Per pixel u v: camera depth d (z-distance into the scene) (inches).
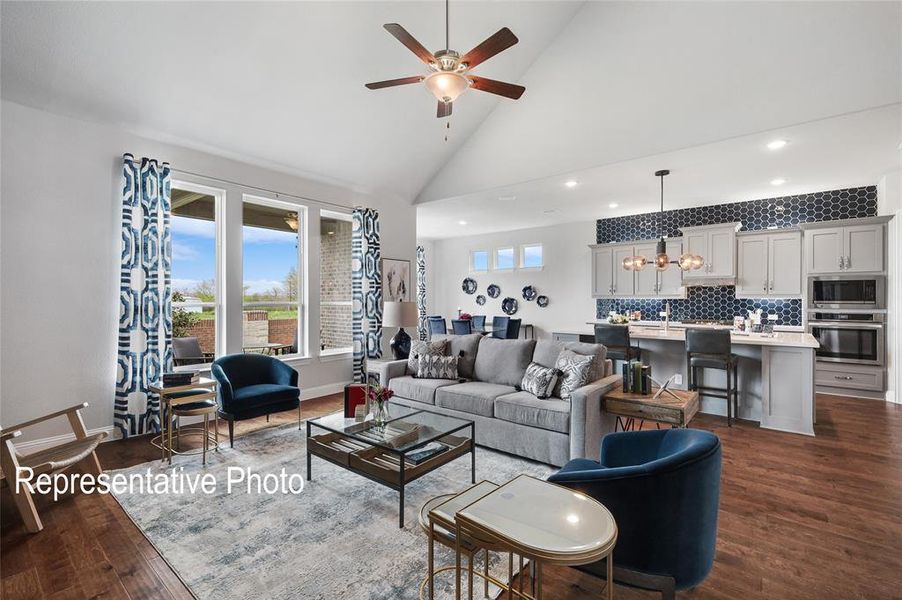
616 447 79.7
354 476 118.3
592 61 182.2
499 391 144.2
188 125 158.1
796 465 126.8
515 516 52.2
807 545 86.1
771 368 163.2
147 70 135.2
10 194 129.5
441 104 113.4
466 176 233.0
